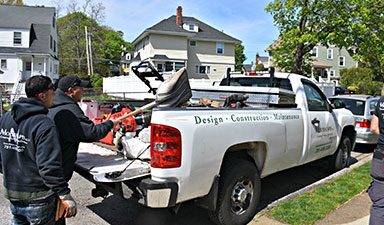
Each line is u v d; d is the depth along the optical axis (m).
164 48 33.75
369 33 17.52
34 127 2.27
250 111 3.76
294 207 4.21
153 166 2.88
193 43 35.97
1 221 3.83
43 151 2.25
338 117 5.86
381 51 17.98
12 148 2.34
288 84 5.03
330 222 3.82
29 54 33.00
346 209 4.21
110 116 4.13
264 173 4.04
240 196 3.62
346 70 37.84
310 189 5.03
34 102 2.35
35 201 2.36
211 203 3.27
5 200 4.55
